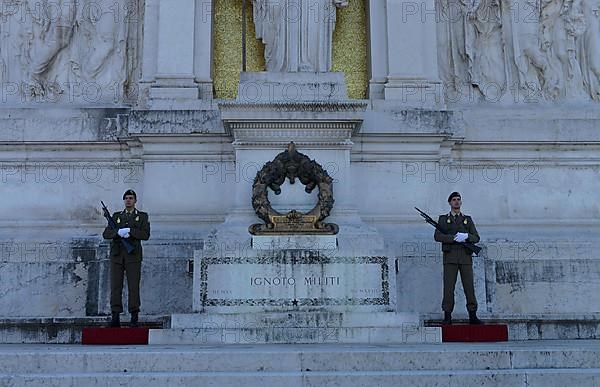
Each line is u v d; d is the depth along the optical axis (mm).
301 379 9031
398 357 9555
